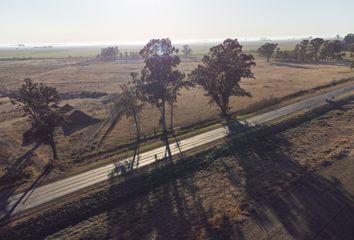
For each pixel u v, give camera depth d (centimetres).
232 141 5684
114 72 18250
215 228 3359
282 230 3312
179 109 8644
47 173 4753
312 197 3912
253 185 4244
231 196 3997
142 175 4528
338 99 8462
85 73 18088
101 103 9988
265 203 3800
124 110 6725
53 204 3847
